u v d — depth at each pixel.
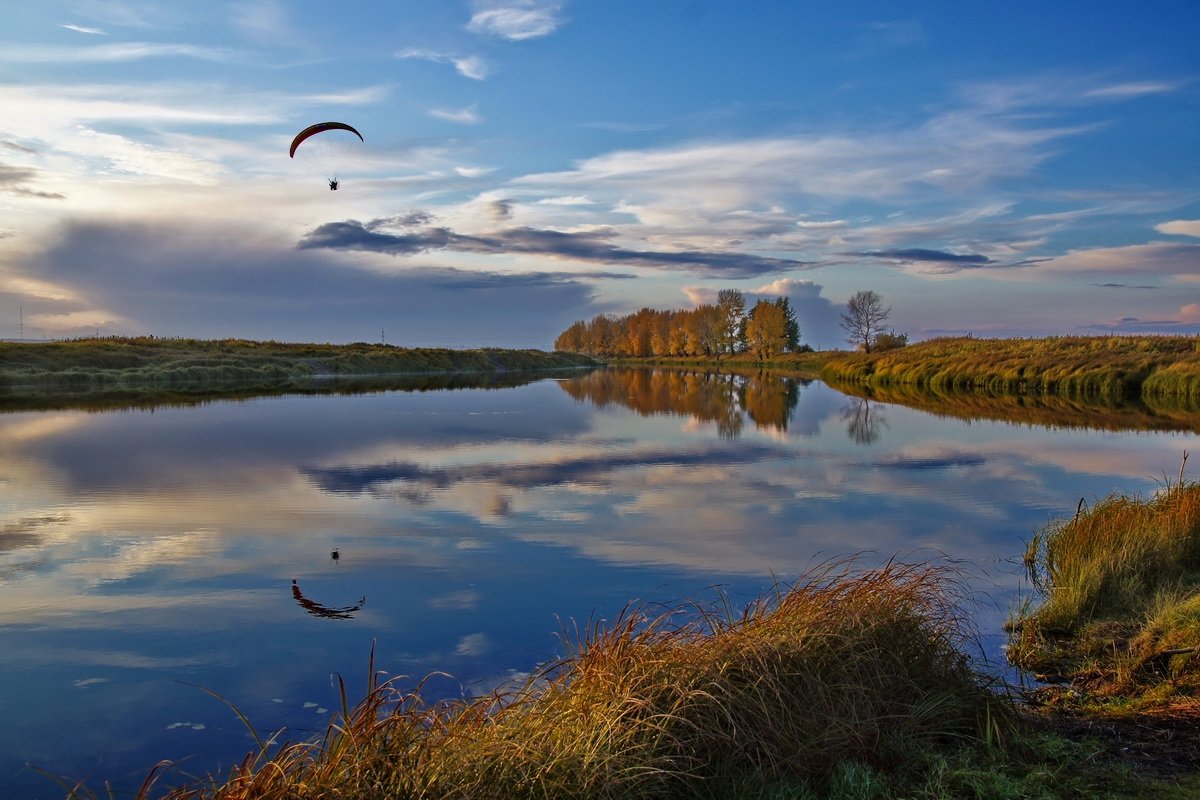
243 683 6.18
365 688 6.08
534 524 11.45
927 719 4.74
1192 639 6.16
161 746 5.25
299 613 7.73
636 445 20.45
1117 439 21.91
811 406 34.00
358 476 15.50
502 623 7.43
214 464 16.88
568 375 71.50
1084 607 7.45
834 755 4.28
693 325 118.31
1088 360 46.69
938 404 34.91
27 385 43.12
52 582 8.72
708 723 4.24
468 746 3.82
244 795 3.54
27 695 5.98
